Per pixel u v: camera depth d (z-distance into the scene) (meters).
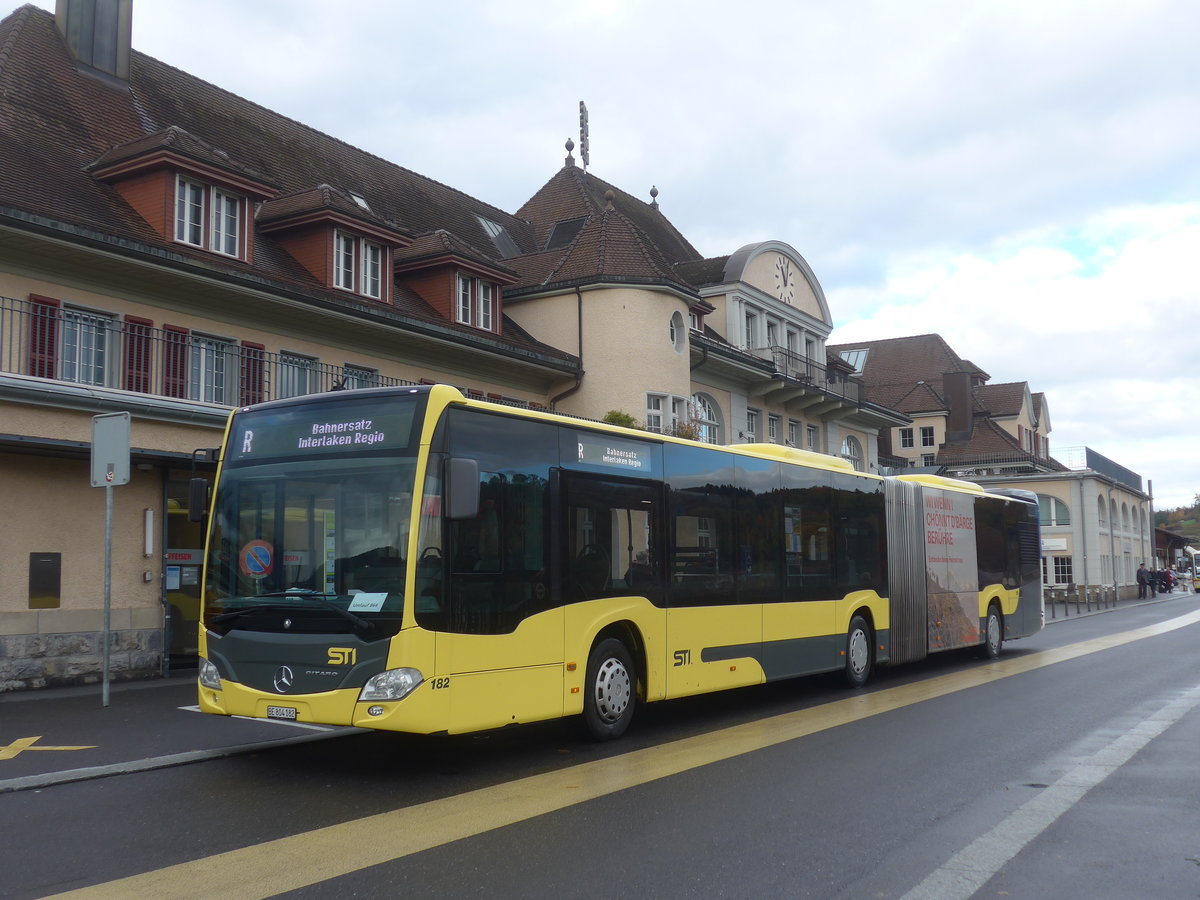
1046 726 10.74
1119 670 16.50
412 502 8.04
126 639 15.42
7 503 14.08
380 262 21.50
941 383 71.50
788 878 5.60
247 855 6.04
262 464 8.77
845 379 39.06
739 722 11.29
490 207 33.53
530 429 9.20
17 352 14.55
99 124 19.67
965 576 18.11
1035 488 58.59
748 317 35.03
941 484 18.02
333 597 8.12
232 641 8.42
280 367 18.75
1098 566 56.78
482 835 6.46
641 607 10.35
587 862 5.88
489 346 22.89
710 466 11.74
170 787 7.96
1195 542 145.75
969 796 7.53
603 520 9.95
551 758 9.13
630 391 26.02
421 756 9.27
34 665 14.23
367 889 5.41
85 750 9.37
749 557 12.27
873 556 15.16
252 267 18.17
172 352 16.83
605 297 26.31
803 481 13.60
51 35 20.56
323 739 10.12
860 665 14.60
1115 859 5.96
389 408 8.42
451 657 8.09
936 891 5.38
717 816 6.93
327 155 27.05
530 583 8.96
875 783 7.96
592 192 36.06
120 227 16.59
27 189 15.75
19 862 5.92
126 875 5.67
